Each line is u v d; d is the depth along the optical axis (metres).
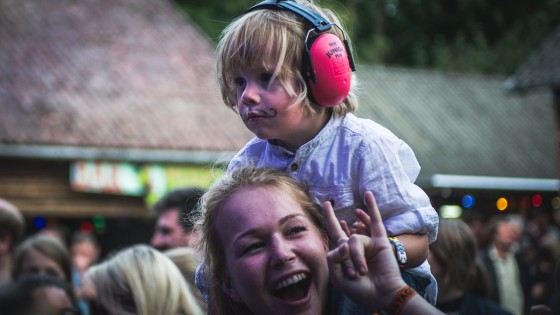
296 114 2.21
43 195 14.29
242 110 2.21
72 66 15.80
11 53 15.72
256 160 2.42
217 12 24.73
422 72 23.78
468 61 29.42
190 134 14.86
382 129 2.33
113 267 3.55
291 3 2.25
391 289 1.81
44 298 2.24
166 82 16.05
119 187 14.37
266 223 1.99
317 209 2.11
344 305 2.03
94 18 17.36
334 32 2.28
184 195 4.98
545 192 21.91
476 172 20.67
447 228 4.33
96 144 14.05
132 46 16.81
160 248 4.96
